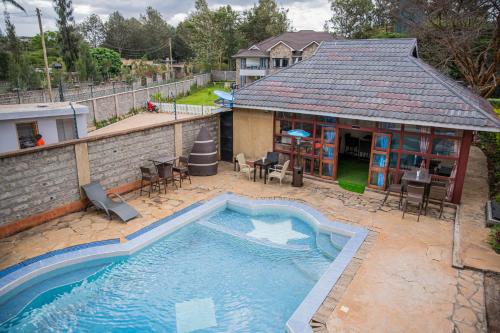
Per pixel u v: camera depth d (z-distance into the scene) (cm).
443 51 2700
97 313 788
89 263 949
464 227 1131
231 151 1820
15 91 3041
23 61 3725
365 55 1638
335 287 821
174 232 1131
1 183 989
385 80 1459
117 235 1055
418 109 1268
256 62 5453
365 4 6550
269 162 1541
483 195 1429
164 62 8544
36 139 1555
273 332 732
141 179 1436
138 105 3875
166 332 732
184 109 3500
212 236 1126
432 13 2691
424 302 773
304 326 690
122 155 1340
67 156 1149
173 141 1565
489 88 2545
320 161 1569
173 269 952
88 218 1163
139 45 9519
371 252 977
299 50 5122
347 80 1537
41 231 1067
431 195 1192
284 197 1373
